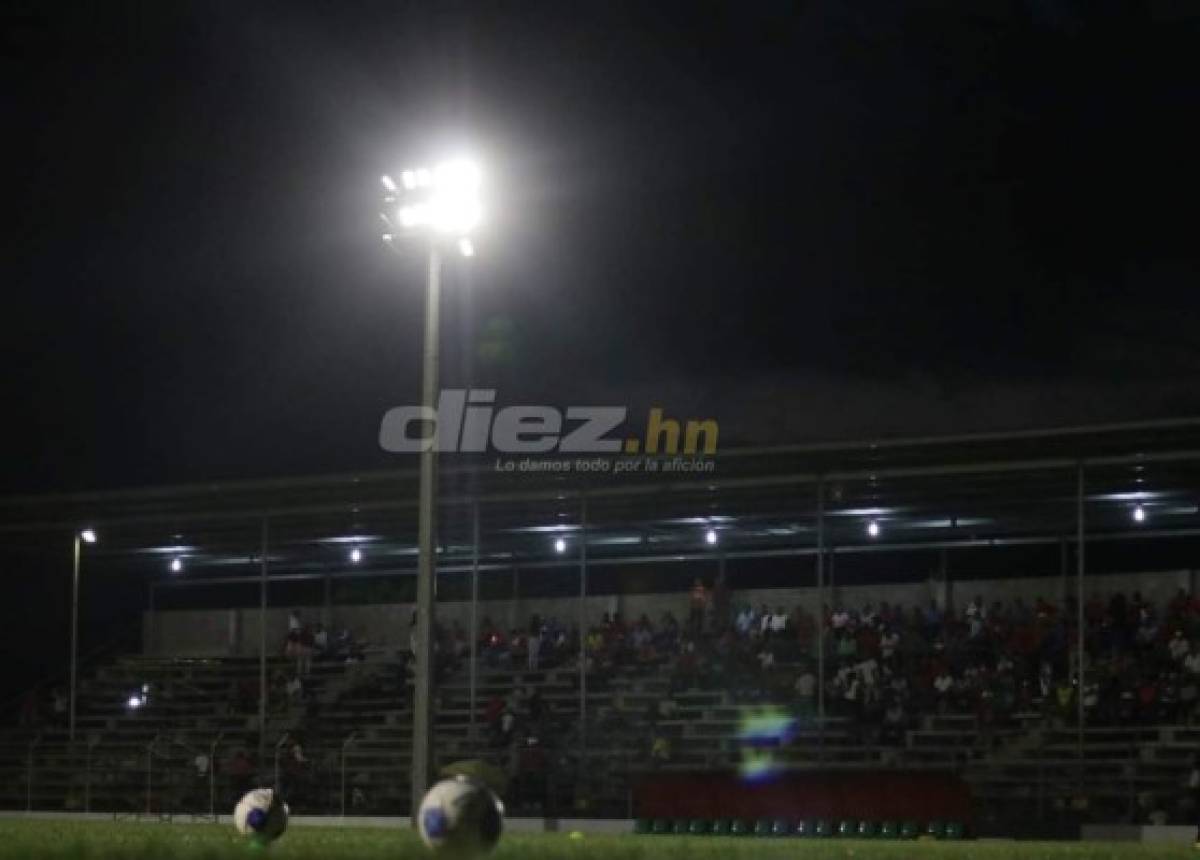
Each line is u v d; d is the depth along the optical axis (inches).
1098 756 1608.0
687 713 1814.7
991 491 1721.2
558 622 2084.2
